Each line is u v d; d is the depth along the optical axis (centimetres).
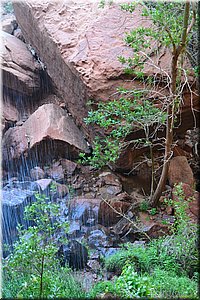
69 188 680
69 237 549
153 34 523
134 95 564
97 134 656
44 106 773
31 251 351
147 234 565
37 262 357
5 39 852
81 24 715
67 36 710
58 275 402
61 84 779
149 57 575
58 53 716
